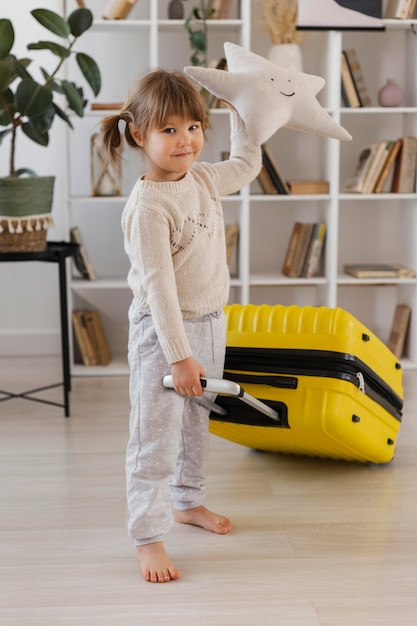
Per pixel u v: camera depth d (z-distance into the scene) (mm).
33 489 2486
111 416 3209
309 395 2346
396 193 3840
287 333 2393
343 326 2363
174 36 3947
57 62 3949
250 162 2150
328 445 2486
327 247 3871
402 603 1825
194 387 1893
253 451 2803
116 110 3674
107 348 3990
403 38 3971
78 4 3584
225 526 2193
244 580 1938
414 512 2309
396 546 2104
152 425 1975
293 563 2018
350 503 2371
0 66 3016
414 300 3951
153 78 1913
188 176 1979
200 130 1940
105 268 4141
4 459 2738
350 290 4199
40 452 2805
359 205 4133
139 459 1987
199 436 2182
